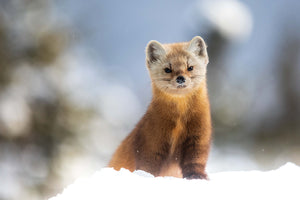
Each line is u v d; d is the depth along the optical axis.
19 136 15.88
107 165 9.27
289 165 6.66
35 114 16.27
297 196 5.50
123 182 5.84
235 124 21.02
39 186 16.02
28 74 16.48
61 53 17.33
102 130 17.59
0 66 16.03
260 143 21.91
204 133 7.78
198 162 7.72
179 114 7.75
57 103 16.69
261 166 20.11
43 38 17.05
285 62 25.70
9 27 16.78
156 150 7.78
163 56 8.11
